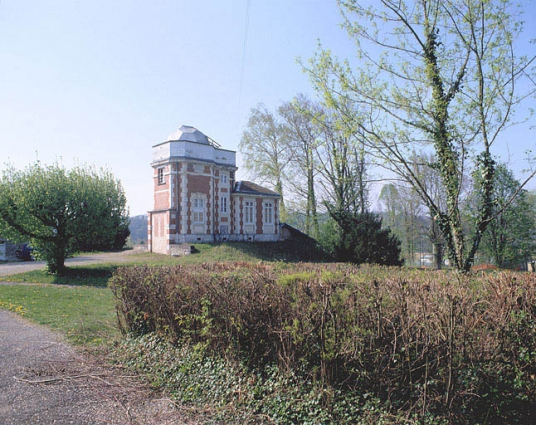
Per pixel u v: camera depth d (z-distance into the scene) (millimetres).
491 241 27203
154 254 32094
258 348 5207
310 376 4578
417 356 3871
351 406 4121
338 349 4277
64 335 8016
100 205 21938
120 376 5723
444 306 3846
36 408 4652
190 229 32125
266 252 31375
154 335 7098
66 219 21234
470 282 5297
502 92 10984
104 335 8008
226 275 6086
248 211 37344
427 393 3824
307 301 4598
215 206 34562
